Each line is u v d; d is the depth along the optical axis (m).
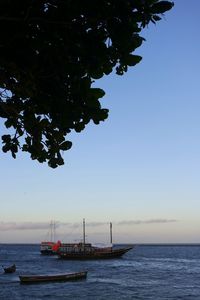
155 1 4.14
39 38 4.18
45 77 4.48
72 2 3.95
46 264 114.75
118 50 4.35
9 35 4.09
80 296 52.62
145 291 57.66
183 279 75.50
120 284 66.44
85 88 4.57
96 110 4.77
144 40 4.37
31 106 4.96
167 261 140.12
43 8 4.00
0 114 5.17
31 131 5.25
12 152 5.43
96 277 77.75
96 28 4.16
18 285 64.44
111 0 4.04
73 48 4.23
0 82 4.63
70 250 129.62
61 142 5.36
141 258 159.00
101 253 125.12
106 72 4.53
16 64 4.34
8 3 3.90
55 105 4.76
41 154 5.44
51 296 52.69
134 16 4.17
